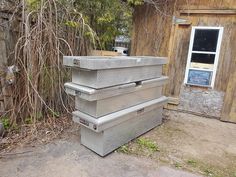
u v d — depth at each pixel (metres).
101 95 2.04
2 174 1.88
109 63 2.02
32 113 2.73
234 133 3.00
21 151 2.25
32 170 1.96
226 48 3.31
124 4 3.92
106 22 3.92
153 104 2.82
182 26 3.59
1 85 2.60
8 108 2.69
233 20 3.20
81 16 3.03
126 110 2.38
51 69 2.78
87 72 2.02
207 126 3.23
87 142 2.35
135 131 2.63
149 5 3.76
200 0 3.38
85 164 2.09
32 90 2.67
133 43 4.10
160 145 2.54
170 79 3.84
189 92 3.73
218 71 3.43
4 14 2.52
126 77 2.32
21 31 2.64
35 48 2.60
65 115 3.10
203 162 2.21
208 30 3.40
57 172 1.95
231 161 2.26
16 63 2.62
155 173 1.99
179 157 2.29
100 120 2.06
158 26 3.77
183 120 3.45
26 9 2.60
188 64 3.65
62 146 2.39
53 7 2.80
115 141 2.32
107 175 1.93
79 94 2.10
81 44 3.17
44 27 2.68
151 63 2.67
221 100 3.48
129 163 2.13
